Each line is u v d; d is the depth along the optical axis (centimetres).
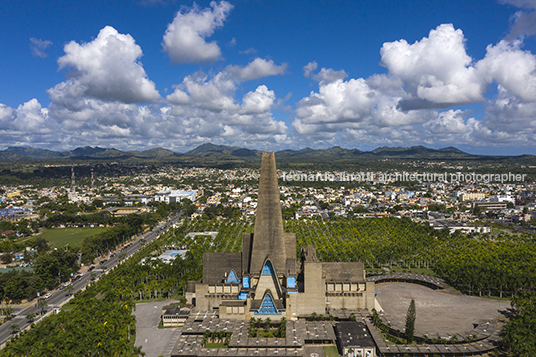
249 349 17250
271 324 19812
